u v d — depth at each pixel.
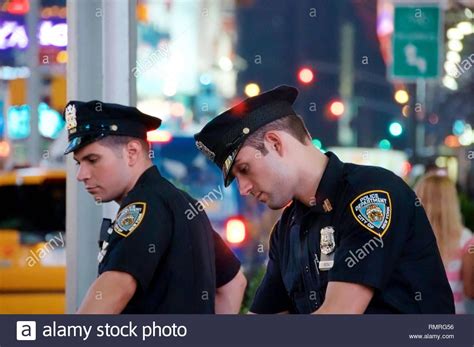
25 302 9.98
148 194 4.74
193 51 13.46
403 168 13.95
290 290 4.42
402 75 12.23
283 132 4.21
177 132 13.55
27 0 12.57
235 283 5.33
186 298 4.73
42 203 11.27
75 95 5.89
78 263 5.84
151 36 12.80
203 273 4.82
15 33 12.62
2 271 10.03
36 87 12.64
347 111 13.80
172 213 4.74
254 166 4.20
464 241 7.79
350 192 4.17
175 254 4.72
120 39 5.88
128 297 4.58
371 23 13.55
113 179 4.83
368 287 4.06
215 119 4.22
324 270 4.20
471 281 7.79
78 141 4.81
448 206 7.80
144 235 4.62
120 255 4.59
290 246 4.39
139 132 4.87
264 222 11.15
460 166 14.17
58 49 12.66
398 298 4.16
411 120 14.09
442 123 14.27
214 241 5.24
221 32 13.59
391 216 4.11
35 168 12.14
